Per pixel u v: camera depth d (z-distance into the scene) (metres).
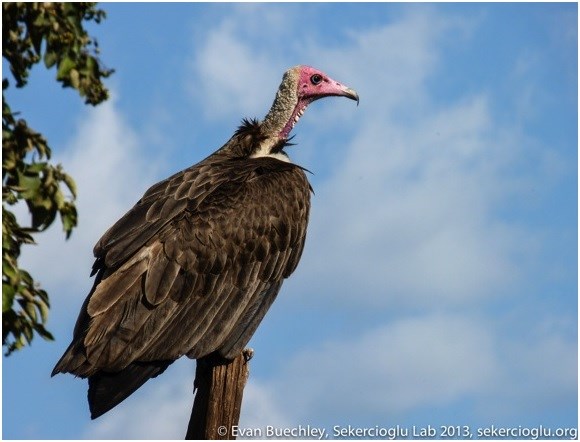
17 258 9.66
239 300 11.97
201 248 11.73
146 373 10.83
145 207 12.02
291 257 12.82
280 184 13.01
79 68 10.70
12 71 10.71
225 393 10.16
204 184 12.45
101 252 11.45
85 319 10.96
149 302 10.98
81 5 10.83
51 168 10.08
